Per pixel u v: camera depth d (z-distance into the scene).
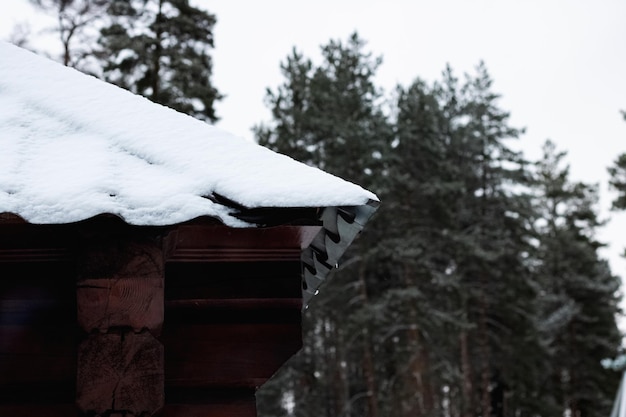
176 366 2.85
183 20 19.95
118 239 2.64
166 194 2.58
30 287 2.80
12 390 2.74
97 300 2.60
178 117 3.07
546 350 27.12
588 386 33.34
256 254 2.93
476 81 28.52
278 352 2.90
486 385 26.03
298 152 26.62
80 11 18.61
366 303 23.14
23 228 2.72
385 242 23.38
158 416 2.78
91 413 2.53
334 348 27.02
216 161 2.78
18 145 2.80
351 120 24.88
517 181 27.41
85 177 2.61
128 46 18.92
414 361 22.64
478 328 26.22
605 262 36.72
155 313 2.61
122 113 3.07
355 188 2.68
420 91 26.69
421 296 22.20
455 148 27.69
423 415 22.08
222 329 2.91
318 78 26.61
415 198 25.22
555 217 36.56
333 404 27.61
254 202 2.58
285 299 2.92
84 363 2.56
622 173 29.30
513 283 25.98
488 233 26.14
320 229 3.02
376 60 26.88
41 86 3.26
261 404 25.00
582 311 33.88
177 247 2.86
